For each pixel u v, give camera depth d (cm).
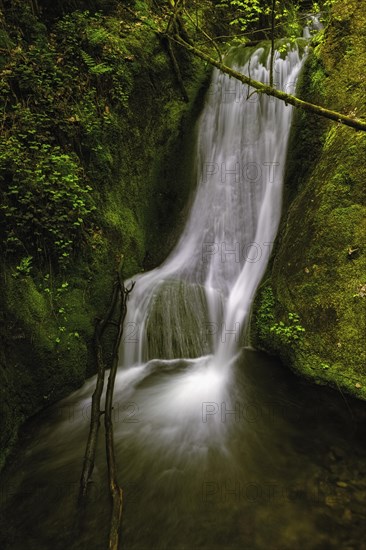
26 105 544
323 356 473
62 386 475
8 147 483
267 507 328
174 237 780
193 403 490
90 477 371
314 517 315
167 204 778
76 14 698
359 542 290
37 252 488
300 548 289
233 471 375
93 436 390
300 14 912
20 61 562
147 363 583
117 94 684
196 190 801
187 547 298
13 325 426
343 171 519
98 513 331
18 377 425
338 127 579
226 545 296
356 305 459
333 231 505
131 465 387
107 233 620
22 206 475
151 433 435
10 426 397
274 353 546
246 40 888
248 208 738
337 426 425
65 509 335
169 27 783
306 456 386
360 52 601
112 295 581
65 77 609
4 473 369
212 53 873
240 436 425
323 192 539
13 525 320
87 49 670
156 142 765
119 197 675
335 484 348
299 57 732
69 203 533
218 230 758
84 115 610
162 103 780
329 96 619
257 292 615
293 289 532
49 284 494
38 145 534
